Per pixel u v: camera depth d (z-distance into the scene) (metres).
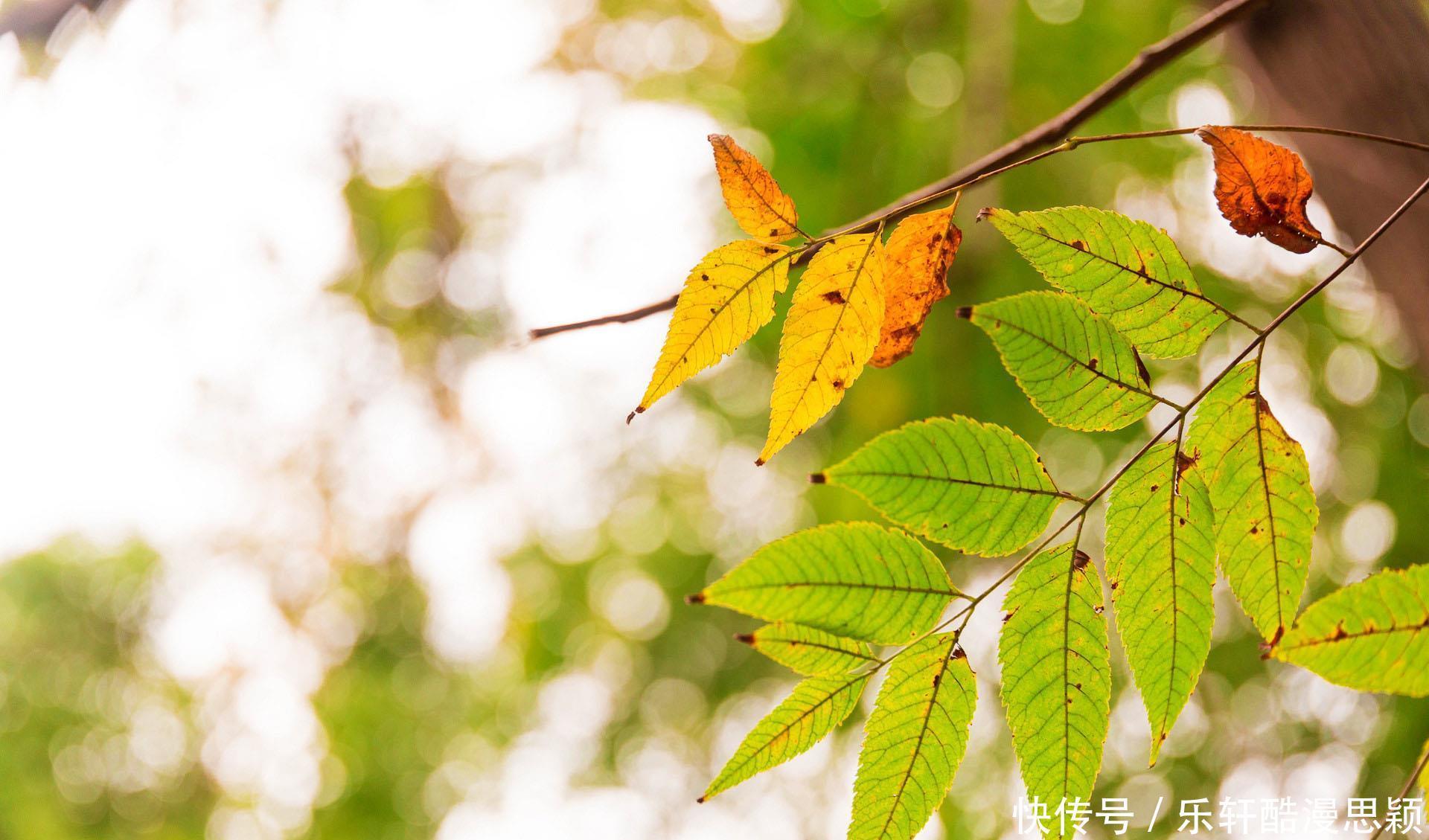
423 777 6.68
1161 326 1.15
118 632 9.42
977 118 3.21
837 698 1.15
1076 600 1.15
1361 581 1.09
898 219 1.18
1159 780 4.15
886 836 1.14
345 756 6.69
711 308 1.16
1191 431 1.15
